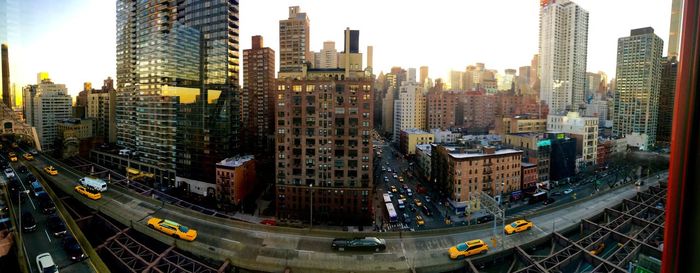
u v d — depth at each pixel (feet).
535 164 373.40
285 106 308.60
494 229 213.46
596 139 447.83
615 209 278.46
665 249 19.56
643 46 243.40
